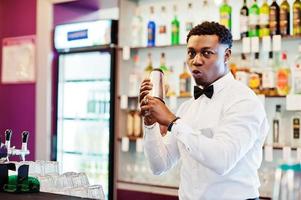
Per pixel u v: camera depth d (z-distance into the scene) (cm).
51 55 479
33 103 510
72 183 238
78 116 473
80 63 470
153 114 202
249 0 393
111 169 430
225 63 213
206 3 416
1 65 539
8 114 531
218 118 213
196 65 206
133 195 420
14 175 230
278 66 379
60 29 471
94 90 463
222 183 209
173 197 396
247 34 377
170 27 432
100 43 441
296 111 368
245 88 210
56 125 477
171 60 436
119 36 436
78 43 455
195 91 228
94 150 463
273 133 373
